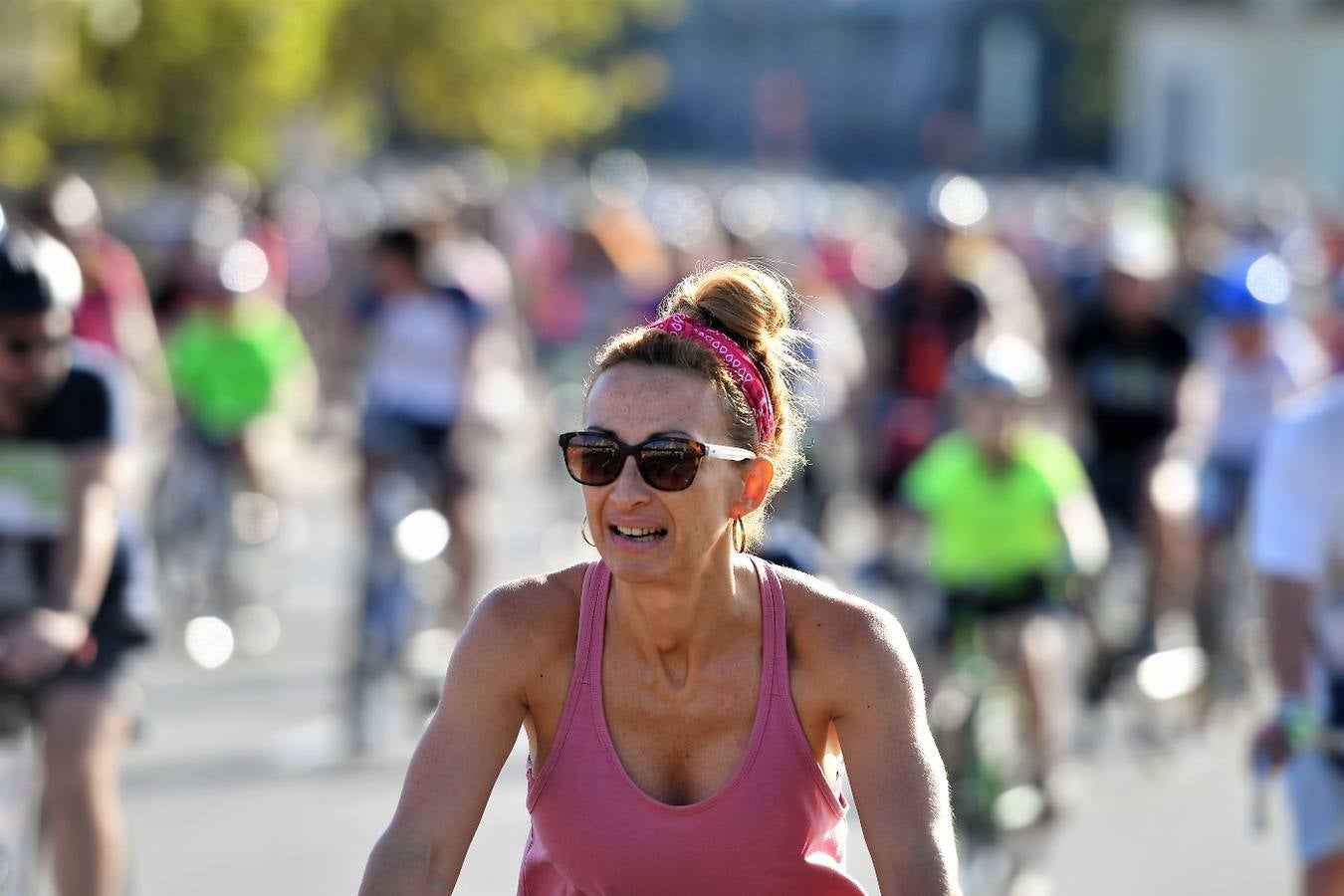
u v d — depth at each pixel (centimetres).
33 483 1684
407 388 3306
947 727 2327
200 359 3700
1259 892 2378
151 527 3719
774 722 1029
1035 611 2508
